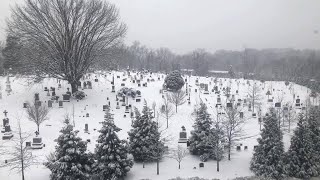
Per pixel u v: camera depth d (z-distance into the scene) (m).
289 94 70.38
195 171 31.66
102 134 28.64
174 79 60.50
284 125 45.44
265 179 29.69
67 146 26.33
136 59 128.62
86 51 53.38
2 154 32.09
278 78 95.31
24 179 27.69
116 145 28.84
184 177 30.20
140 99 54.75
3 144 34.75
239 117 46.66
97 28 53.34
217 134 33.28
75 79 53.66
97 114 47.62
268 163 30.94
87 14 52.09
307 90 73.00
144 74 80.69
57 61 51.34
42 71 51.88
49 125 41.47
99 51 54.38
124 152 29.27
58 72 52.31
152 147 32.34
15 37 50.47
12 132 37.91
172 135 41.03
